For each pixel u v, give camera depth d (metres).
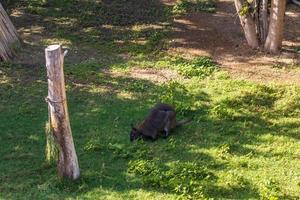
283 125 14.20
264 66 17.81
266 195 10.95
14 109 15.02
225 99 15.43
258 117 14.58
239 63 18.08
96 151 12.94
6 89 16.11
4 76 16.88
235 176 11.69
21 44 19.14
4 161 12.56
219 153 12.81
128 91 16.14
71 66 17.70
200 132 13.88
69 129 11.35
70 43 19.69
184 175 11.68
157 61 18.25
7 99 15.57
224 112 14.64
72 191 11.37
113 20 21.98
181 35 20.52
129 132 13.93
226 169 12.16
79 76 16.98
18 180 11.80
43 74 17.14
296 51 19.00
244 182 11.54
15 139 13.55
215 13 22.75
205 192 11.16
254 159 12.60
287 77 16.98
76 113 14.88
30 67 17.58
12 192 11.35
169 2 24.06
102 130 14.01
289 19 22.06
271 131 13.91
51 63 10.77
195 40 20.06
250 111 14.90
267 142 13.40
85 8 23.16
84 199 11.06
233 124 14.24
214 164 12.32
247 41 19.45
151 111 13.91
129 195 11.19
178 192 11.21
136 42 19.86
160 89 16.22
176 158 12.66
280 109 14.98
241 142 13.40
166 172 11.83
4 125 14.18
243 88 16.16
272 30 18.58
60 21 21.81
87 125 14.25
